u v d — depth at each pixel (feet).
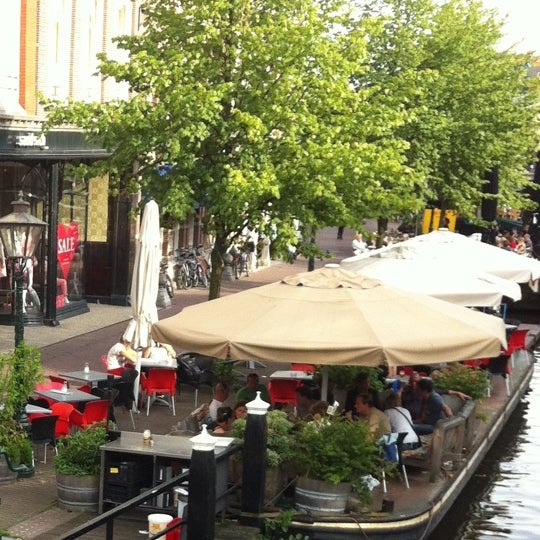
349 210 80.89
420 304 51.90
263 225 78.69
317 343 46.80
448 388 69.31
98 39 112.57
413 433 54.90
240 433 47.91
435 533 55.06
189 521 37.88
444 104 122.93
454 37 122.52
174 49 80.69
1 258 96.27
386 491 50.98
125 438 48.67
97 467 47.75
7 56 93.91
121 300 118.32
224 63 80.43
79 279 111.96
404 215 120.57
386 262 72.59
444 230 86.79
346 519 45.37
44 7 98.84
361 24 83.76
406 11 119.55
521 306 142.61
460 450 57.31
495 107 124.88
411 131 115.75
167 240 135.64
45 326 100.01
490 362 81.66
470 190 126.21
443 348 48.19
